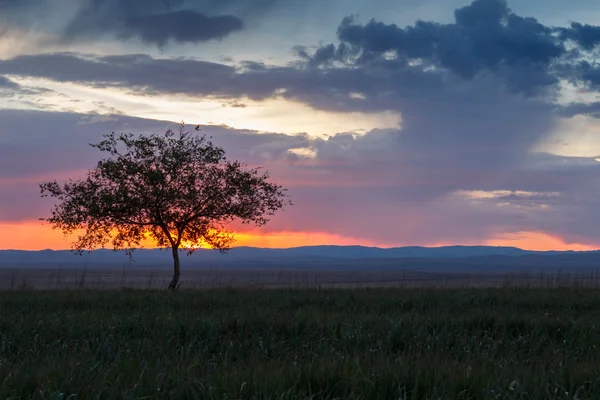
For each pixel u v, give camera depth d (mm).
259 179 34656
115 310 17234
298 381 6785
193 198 33094
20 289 28234
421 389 6688
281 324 13031
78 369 7906
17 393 6594
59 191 33625
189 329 12383
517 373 7406
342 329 12344
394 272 173375
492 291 24766
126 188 32812
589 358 9766
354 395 6473
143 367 8016
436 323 13344
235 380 6848
